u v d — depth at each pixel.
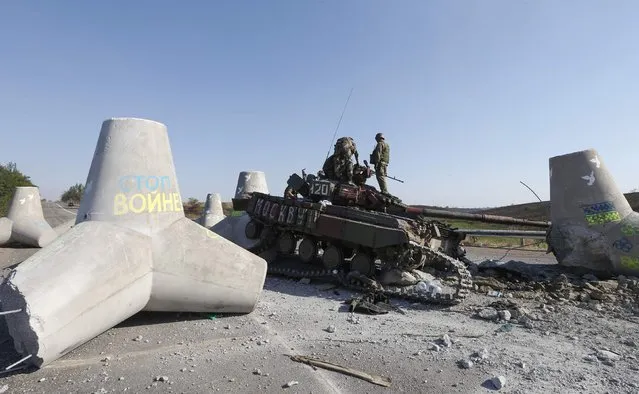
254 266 7.75
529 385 5.13
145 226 7.03
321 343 6.46
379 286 10.16
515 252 20.23
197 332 6.75
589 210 11.87
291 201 12.94
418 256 11.01
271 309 8.36
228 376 5.16
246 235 14.55
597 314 8.44
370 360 5.82
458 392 4.93
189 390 4.77
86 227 6.51
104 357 5.65
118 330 6.73
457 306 9.02
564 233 12.20
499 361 5.89
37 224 17.78
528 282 11.29
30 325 5.02
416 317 8.23
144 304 6.85
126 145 7.21
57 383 4.88
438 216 13.05
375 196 12.83
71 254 5.92
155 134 7.58
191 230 7.55
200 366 5.44
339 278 10.88
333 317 8.00
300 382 5.05
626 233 11.12
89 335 5.86
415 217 12.20
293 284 11.25
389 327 7.47
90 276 5.82
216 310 7.48
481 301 9.48
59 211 49.50
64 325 5.35
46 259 5.73
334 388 4.94
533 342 6.77
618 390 5.01
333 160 13.87
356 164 13.89
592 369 5.66
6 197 39.34
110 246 6.31
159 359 5.63
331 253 11.84
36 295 5.20
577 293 9.97
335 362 5.70
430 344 6.54
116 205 6.89
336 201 13.06
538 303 9.37
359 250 11.45
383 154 14.11
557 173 12.66
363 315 8.23
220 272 7.35
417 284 10.29
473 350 6.32
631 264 10.92
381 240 10.60
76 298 5.55
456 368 5.63
